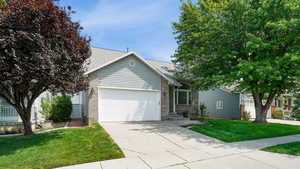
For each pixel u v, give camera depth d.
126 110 11.38
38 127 10.24
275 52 9.91
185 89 16.05
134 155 5.27
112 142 6.39
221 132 8.70
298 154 5.55
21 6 5.53
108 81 10.82
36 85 6.86
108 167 4.34
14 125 9.55
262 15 9.12
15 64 5.13
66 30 6.62
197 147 6.28
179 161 4.82
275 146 6.46
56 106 11.33
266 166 4.56
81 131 7.97
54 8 6.08
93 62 12.66
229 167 4.45
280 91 12.11
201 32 10.26
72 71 6.80
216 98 18.89
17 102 7.52
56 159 4.79
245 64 8.49
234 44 10.19
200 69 11.53
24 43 5.35
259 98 12.50
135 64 11.77
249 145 6.64
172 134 8.12
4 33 5.25
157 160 4.88
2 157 5.00
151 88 12.33
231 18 9.52
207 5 10.64
